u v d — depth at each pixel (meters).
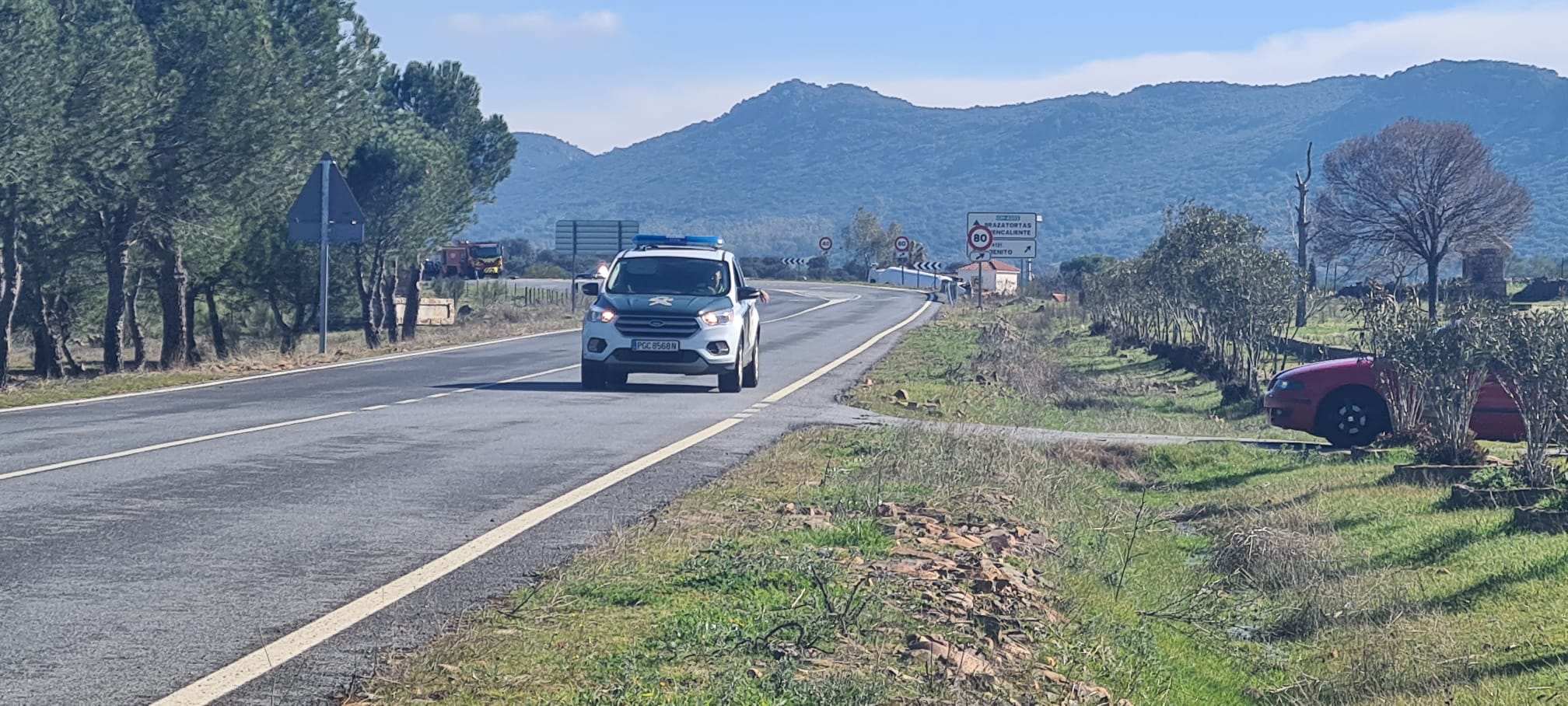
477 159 52.28
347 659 6.06
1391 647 8.60
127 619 6.68
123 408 17.17
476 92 51.97
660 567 7.93
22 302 34.06
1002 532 10.34
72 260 33.31
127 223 31.61
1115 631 8.34
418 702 5.46
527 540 8.80
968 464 13.41
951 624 7.30
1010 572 8.96
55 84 26.11
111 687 5.62
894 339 39.66
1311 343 32.25
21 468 11.52
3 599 7.00
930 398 21.66
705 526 9.40
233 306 40.97
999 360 29.62
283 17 37.25
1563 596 9.16
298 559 8.11
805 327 46.00
